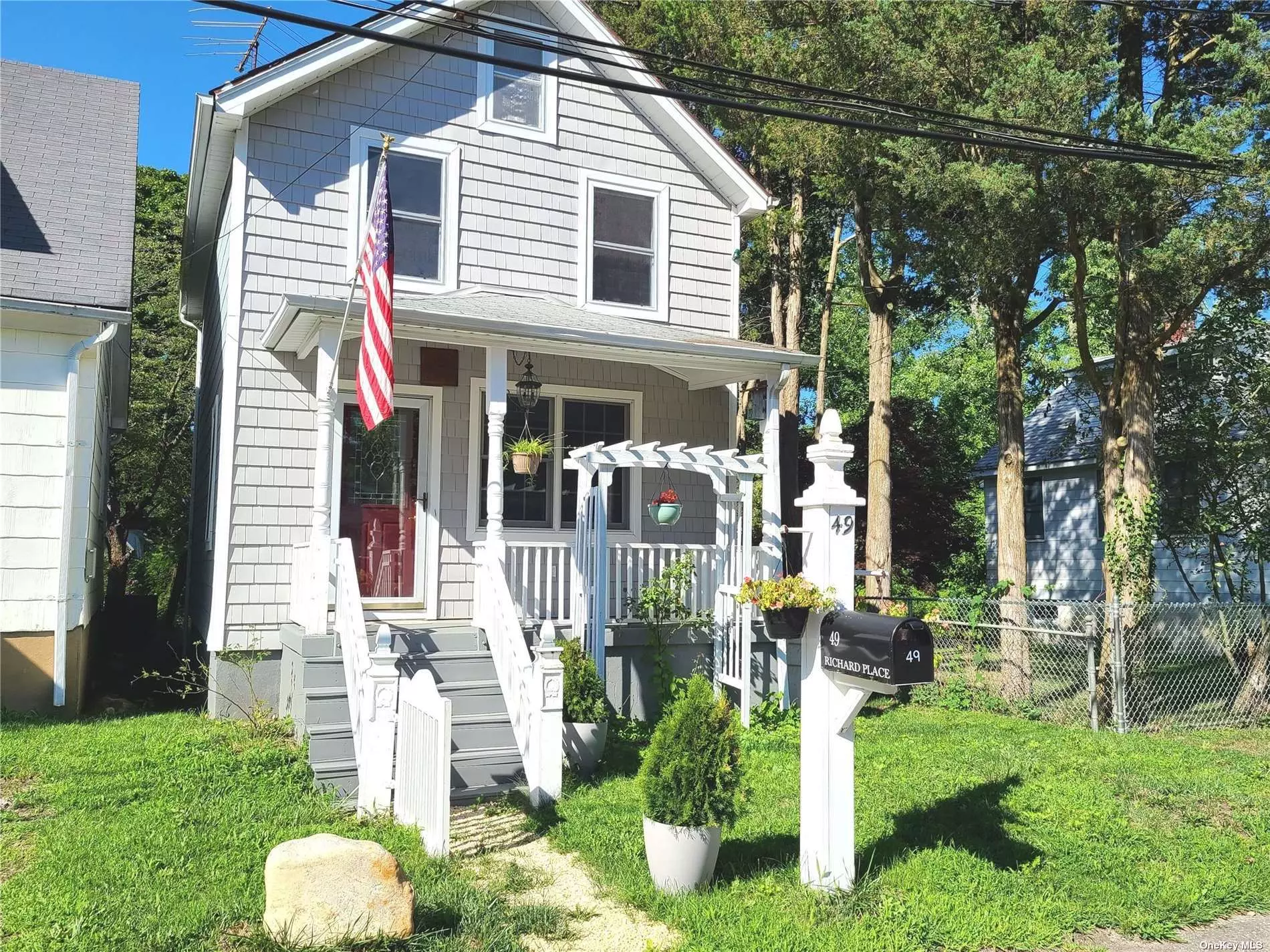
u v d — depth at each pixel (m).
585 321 10.49
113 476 21.69
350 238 10.71
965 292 16.25
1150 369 11.47
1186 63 12.35
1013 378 13.34
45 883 5.11
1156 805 7.20
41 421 9.97
